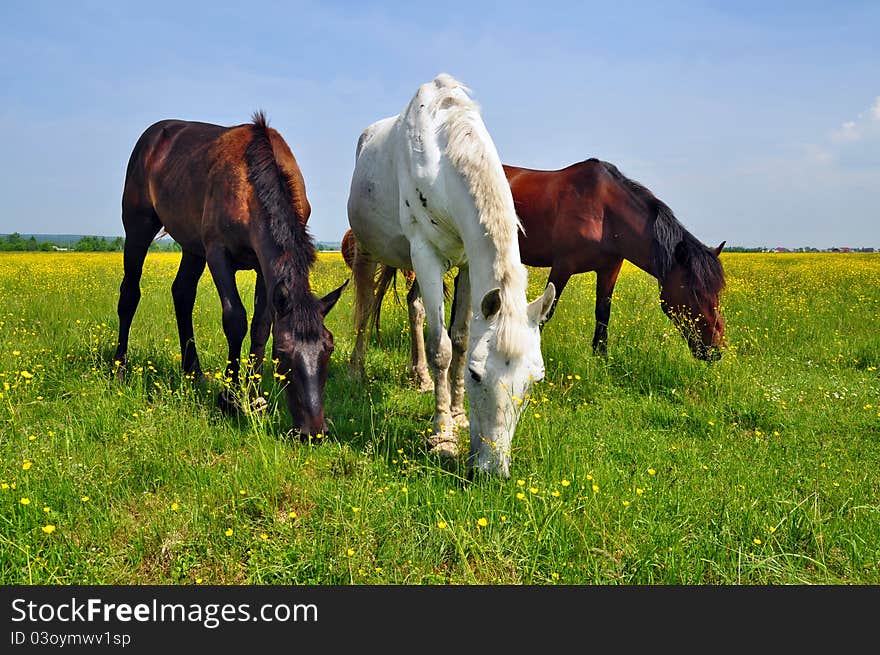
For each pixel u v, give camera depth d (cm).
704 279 616
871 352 679
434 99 424
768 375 591
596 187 635
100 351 573
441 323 423
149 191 555
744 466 385
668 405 519
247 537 287
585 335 679
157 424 391
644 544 282
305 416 367
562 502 305
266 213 425
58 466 322
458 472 358
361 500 308
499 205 350
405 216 437
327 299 396
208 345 640
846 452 414
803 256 3794
